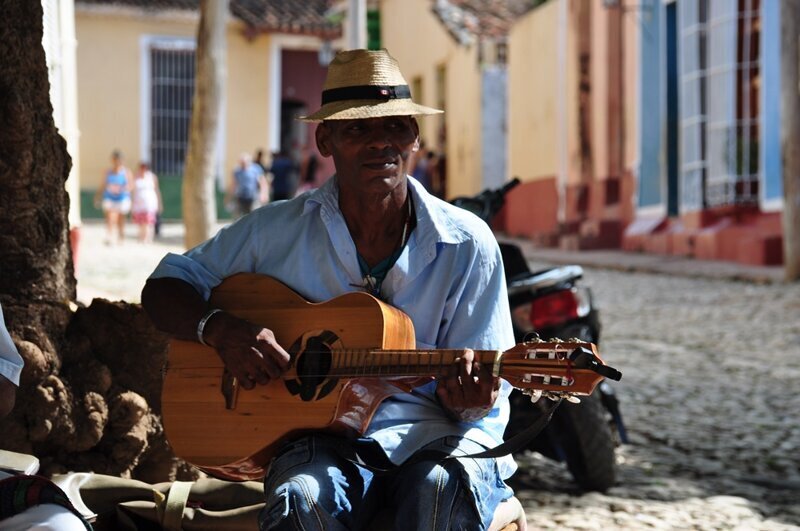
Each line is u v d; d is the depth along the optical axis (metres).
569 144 26.80
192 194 15.09
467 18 32.66
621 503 6.41
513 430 6.41
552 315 6.52
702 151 21.80
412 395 3.90
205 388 3.92
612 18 24.84
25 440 4.70
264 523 3.53
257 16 34.59
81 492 4.36
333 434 3.81
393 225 3.91
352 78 3.79
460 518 3.65
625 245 24.19
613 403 6.89
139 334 4.98
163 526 4.25
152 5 33.72
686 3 22.05
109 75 33.84
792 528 6.05
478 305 3.91
